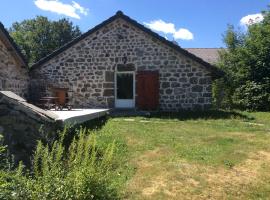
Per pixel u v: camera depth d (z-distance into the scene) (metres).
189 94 11.80
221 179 4.95
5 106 4.79
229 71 15.62
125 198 4.29
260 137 7.38
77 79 12.26
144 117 10.44
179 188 4.62
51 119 5.05
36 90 12.26
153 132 7.69
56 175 3.63
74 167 3.88
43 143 4.80
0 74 9.44
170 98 11.88
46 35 28.20
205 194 4.49
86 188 3.62
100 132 7.39
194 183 4.78
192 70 11.77
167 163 5.49
